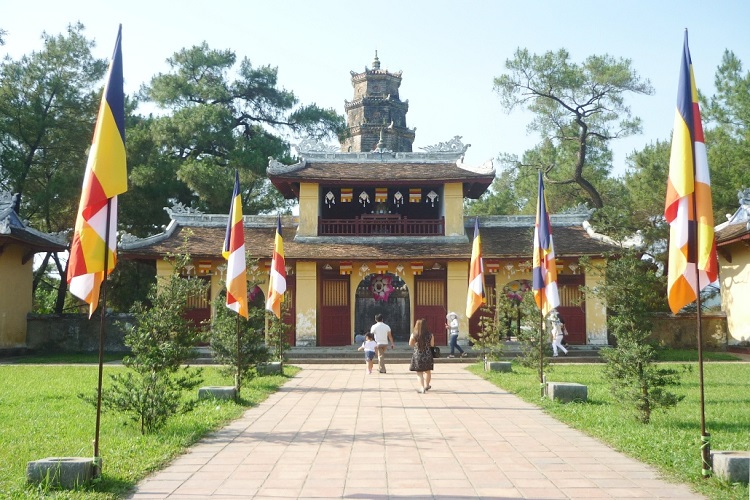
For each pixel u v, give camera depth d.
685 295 9.48
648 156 39.12
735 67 37.94
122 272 41.28
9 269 31.53
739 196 31.55
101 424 12.46
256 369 21.09
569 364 26.61
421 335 17.97
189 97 45.16
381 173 33.06
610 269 13.95
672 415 13.40
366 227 33.38
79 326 33.59
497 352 24.12
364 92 50.59
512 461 9.70
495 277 32.19
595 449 10.52
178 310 12.43
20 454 9.91
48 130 37.81
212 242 32.44
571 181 42.53
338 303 32.31
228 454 10.19
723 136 36.81
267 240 33.09
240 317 17.39
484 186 34.47
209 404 14.67
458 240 32.53
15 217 32.38
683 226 9.54
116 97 9.70
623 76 39.16
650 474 8.96
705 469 8.70
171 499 7.88
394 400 16.27
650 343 12.66
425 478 8.74
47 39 38.19
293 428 12.38
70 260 9.42
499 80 41.16
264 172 41.66
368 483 8.50
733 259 31.41
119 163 9.62
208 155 44.16
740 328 30.69
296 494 8.03
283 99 46.72
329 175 32.62
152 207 41.06
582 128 41.28
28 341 33.28
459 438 11.39
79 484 8.16
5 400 15.90
